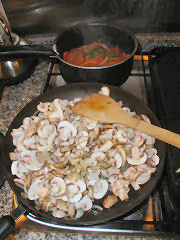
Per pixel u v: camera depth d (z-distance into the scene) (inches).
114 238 13.8
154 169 15.1
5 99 21.6
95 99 18.1
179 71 19.2
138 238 13.8
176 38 26.6
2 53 17.9
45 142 16.6
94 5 25.1
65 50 23.8
